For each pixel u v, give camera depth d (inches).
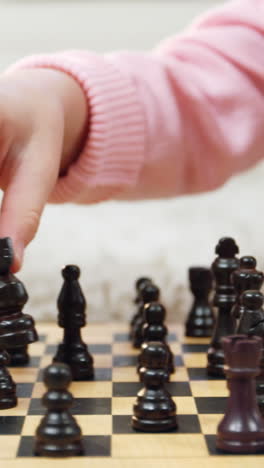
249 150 30.7
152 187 30.1
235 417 20.6
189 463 19.9
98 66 27.5
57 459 20.1
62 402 20.3
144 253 46.7
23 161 22.9
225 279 26.7
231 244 27.3
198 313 31.1
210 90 30.1
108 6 66.9
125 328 32.4
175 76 29.7
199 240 49.6
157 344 22.2
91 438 21.4
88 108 27.0
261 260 42.9
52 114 23.7
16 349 27.7
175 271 43.2
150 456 20.4
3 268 21.7
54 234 52.5
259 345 20.7
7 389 23.5
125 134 27.8
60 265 44.2
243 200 63.1
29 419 22.7
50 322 34.1
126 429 22.0
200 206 61.1
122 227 54.5
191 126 30.1
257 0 32.3
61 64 26.9
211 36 31.1
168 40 32.8
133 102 28.0
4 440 21.2
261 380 23.0
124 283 41.5
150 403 21.9
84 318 26.6
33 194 22.5
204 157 30.5
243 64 30.5
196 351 29.1
